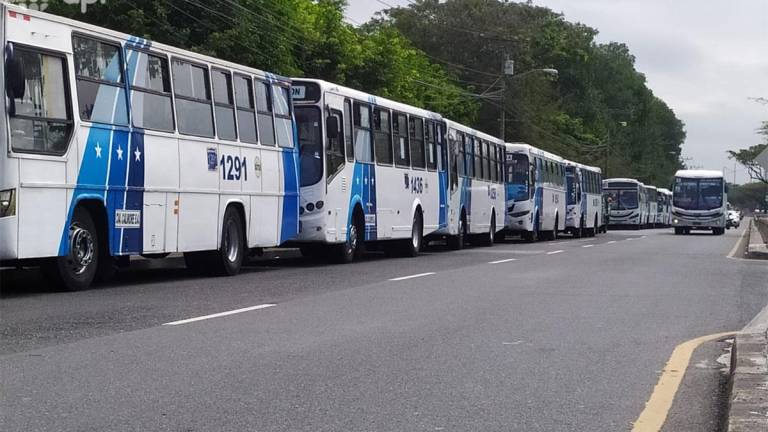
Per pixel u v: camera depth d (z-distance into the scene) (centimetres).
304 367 853
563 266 2180
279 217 1966
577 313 1277
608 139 10038
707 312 1323
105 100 1427
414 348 968
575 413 696
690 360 933
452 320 1184
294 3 3753
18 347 923
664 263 2356
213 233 1727
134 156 1488
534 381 813
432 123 2800
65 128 1341
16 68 1243
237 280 1700
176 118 1605
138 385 759
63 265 1386
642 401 741
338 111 2161
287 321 1143
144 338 990
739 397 684
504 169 3750
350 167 2211
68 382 764
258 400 716
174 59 1608
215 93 1734
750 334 985
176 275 1812
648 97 12594
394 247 2664
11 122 1253
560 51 8912
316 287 1576
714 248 3306
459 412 692
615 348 996
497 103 7144
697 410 718
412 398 736
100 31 1420
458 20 7325
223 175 1747
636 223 7369
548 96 8106
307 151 2094
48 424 629
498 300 1417
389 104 2462
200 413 670
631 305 1386
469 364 886
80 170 1369
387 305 1329
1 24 1242
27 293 1397
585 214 5172
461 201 3081
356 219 2291
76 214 1394
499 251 2959
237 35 3052
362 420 662
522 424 660
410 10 7406
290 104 2033
